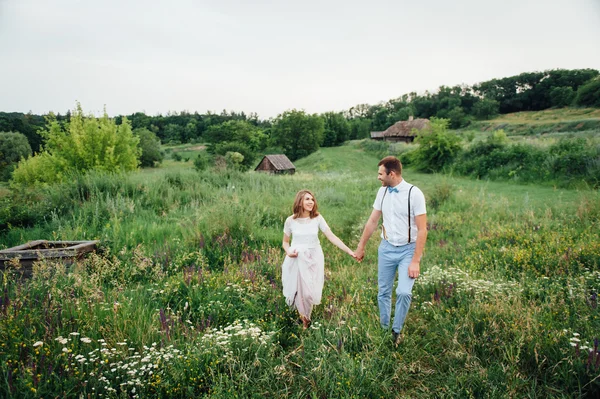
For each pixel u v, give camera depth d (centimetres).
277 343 325
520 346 289
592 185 1366
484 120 10306
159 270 507
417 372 287
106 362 264
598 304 342
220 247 625
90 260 502
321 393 256
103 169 1738
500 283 413
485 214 933
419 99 12962
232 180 1357
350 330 322
